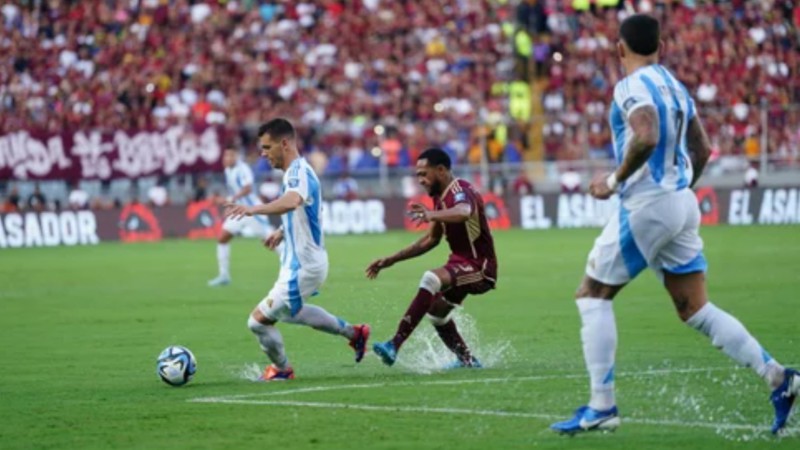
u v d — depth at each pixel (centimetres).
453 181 3123
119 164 9738
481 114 11250
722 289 5209
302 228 2945
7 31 11000
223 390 2859
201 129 9944
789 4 12125
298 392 2792
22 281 6303
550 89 11594
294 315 2981
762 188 10112
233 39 11594
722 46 11844
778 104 11412
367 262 7075
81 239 9569
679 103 2181
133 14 11600
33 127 9781
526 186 10519
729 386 2727
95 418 2525
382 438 2247
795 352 3328
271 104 11012
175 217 9900
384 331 3938
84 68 10988
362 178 10494
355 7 12125
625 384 2767
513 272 6300
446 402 2606
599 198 2192
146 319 4538
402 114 11100
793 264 6425
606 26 12069
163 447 2223
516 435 2238
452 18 12188
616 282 2192
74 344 3844
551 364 3180
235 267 7062
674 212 2164
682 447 2108
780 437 2177
